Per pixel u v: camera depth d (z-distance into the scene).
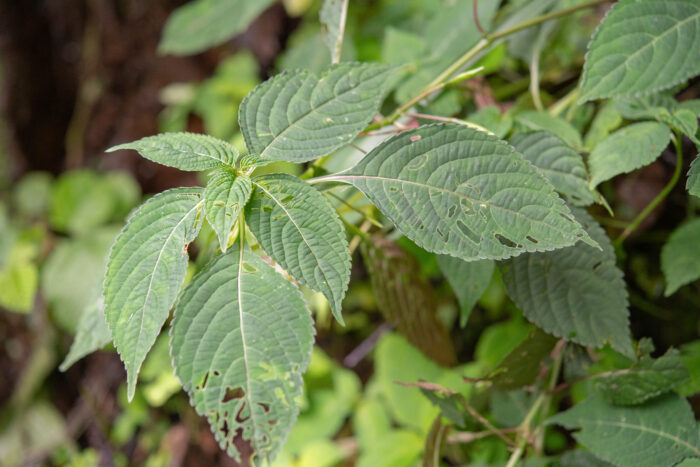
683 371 0.67
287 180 0.63
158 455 1.18
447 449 0.85
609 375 0.69
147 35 1.50
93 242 1.33
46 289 1.29
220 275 0.61
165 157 0.63
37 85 1.62
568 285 0.68
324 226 0.62
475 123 0.73
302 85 0.65
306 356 0.60
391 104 0.80
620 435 0.68
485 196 0.63
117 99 1.54
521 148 0.70
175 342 0.60
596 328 0.68
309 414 0.94
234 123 1.28
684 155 0.79
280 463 0.93
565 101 0.76
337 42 0.74
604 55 0.65
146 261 0.61
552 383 0.73
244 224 0.63
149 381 1.16
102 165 1.54
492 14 0.81
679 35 0.65
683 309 0.83
